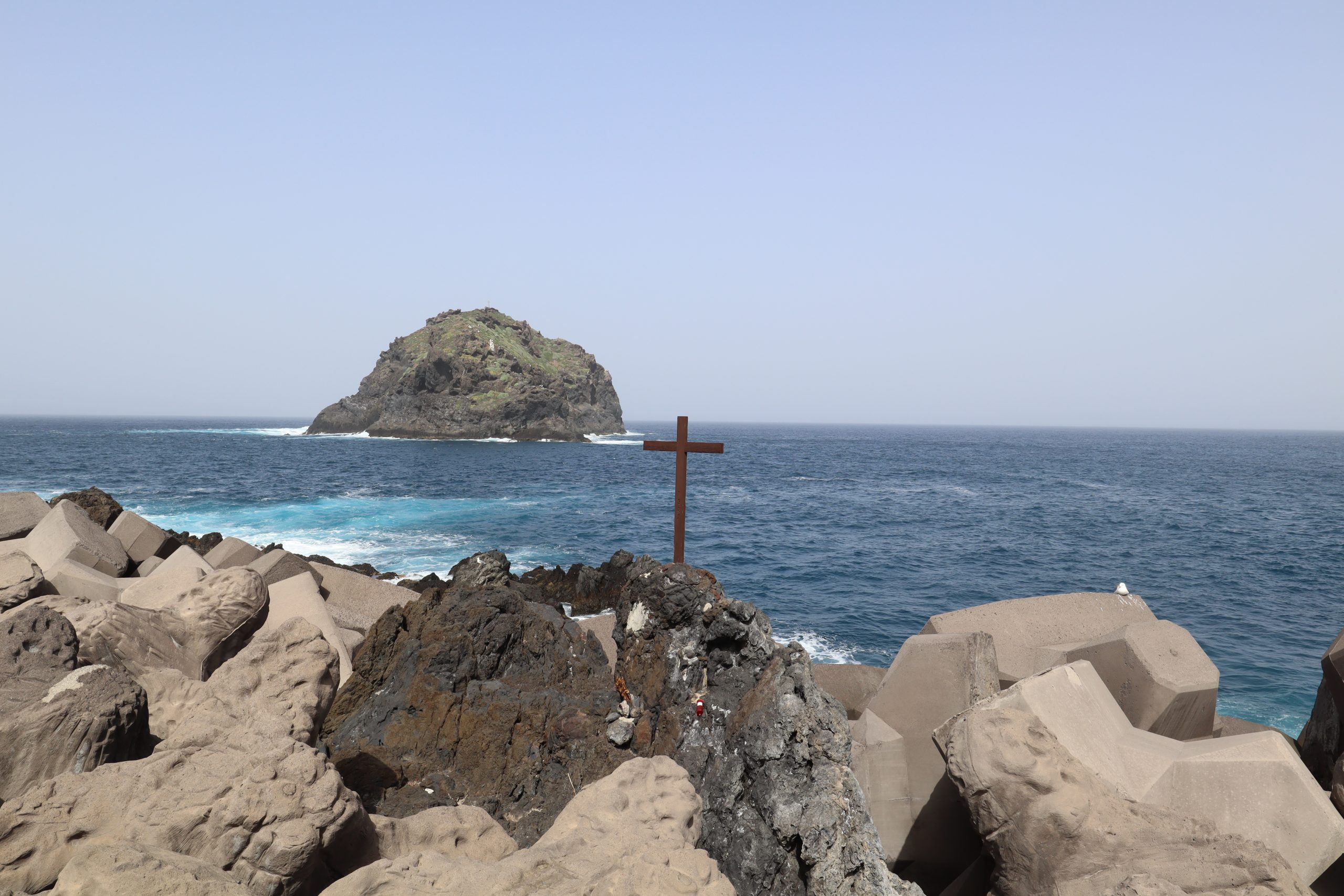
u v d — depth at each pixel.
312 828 4.12
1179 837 5.62
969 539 45.69
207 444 137.00
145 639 6.85
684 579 7.33
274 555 14.92
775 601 29.08
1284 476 106.75
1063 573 35.34
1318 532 49.91
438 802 6.50
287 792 4.20
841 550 41.00
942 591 31.42
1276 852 5.50
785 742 5.94
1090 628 10.50
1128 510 61.88
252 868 3.97
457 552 34.34
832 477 94.75
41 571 8.55
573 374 196.62
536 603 9.34
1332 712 8.85
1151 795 6.56
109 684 5.08
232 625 7.38
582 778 6.72
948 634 8.28
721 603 7.07
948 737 6.48
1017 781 5.92
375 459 105.25
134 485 62.12
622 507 56.62
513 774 6.81
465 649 8.05
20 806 3.97
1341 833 6.21
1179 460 150.50
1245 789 6.47
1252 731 10.28
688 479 85.88
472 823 5.21
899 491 76.38
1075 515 57.97
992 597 30.31
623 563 22.92
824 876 5.51
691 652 7.07
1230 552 41.78
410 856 4.33
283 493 59.78
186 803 4.09
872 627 25.50
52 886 3.77
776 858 5.68
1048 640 10.38
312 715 6.10
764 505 61.91
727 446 191.12
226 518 44.19
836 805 5.71
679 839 4.93
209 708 5.67
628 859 4.39
